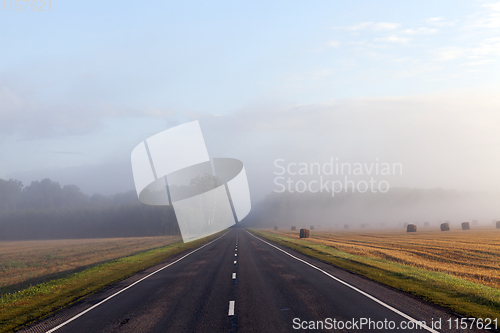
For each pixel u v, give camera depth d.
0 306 11.79
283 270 17.50
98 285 15.42
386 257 26.91
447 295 10.63
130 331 7.81
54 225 141.62
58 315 9.95
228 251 31.88
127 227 134.88
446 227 88.81
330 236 70.31
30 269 28.52
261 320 8.13
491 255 29.77
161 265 22.41
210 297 11.28
